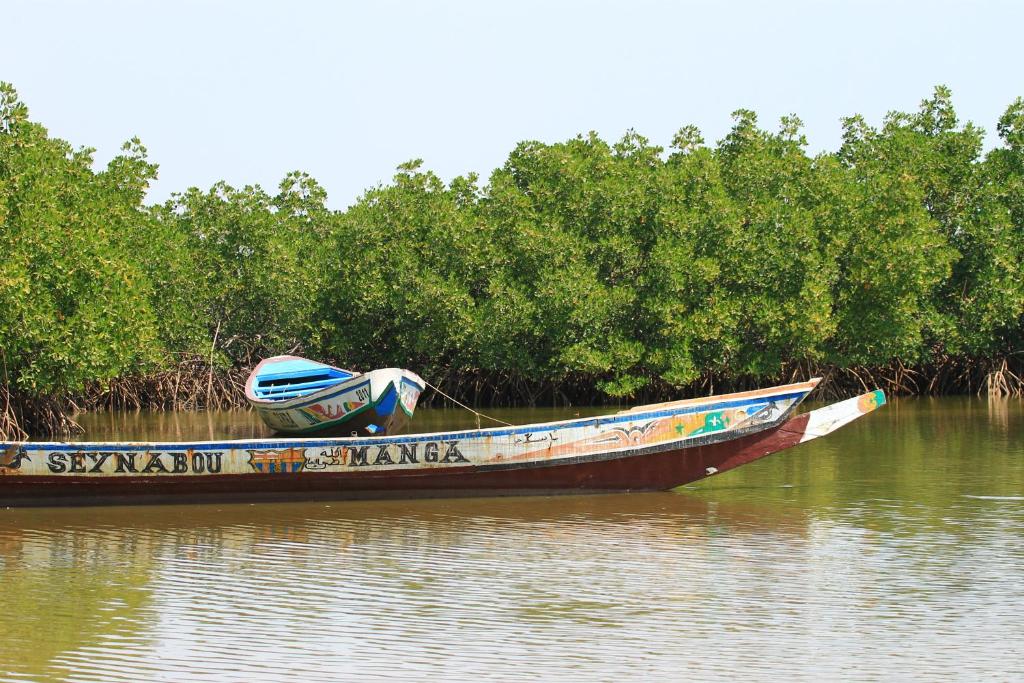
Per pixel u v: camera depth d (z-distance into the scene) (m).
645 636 24.81
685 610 26.61
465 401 91.25
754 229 83.62
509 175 88.50
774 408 39.53
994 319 86.25
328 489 38.94
